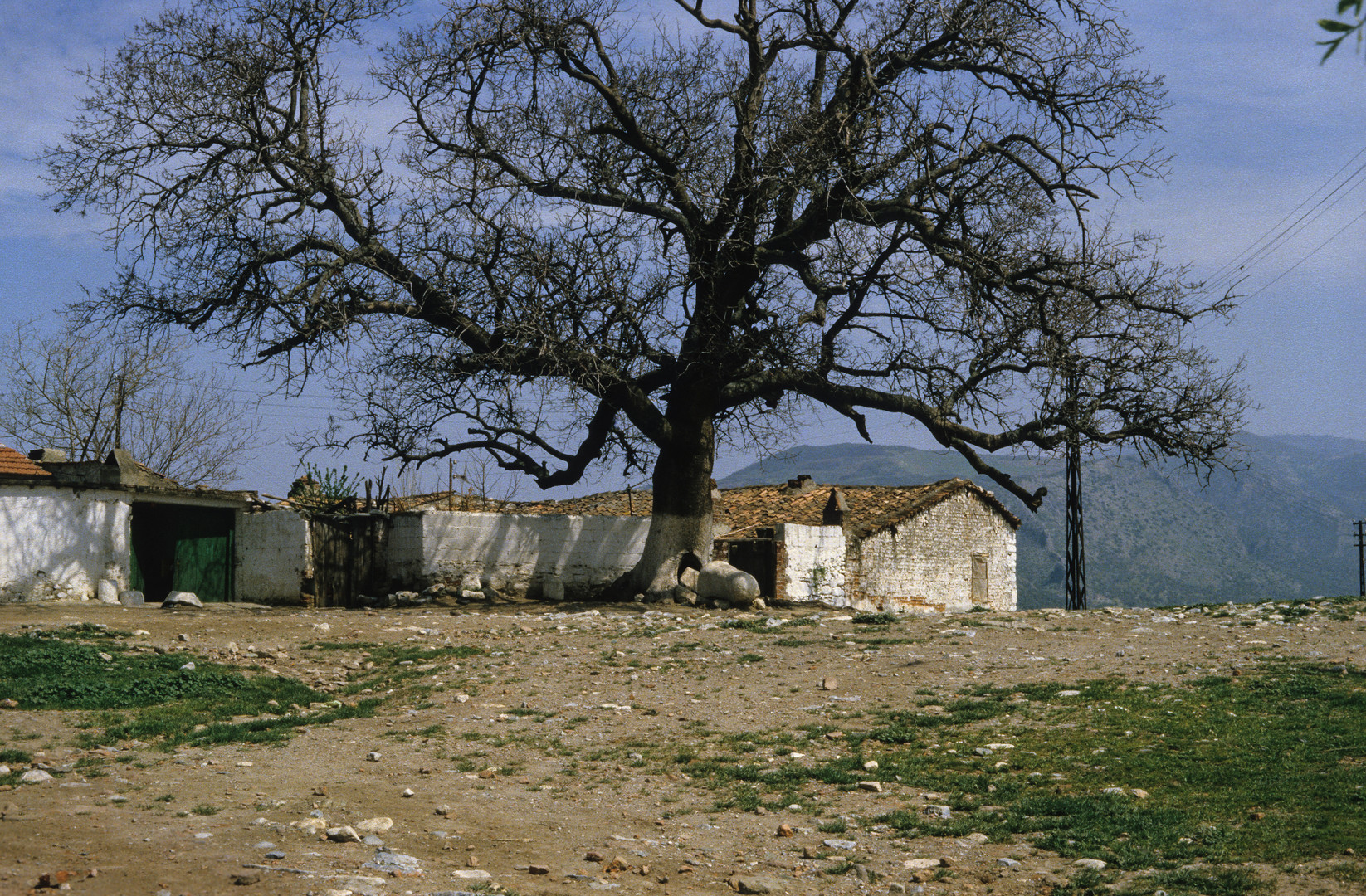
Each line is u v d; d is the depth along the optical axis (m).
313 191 23.67
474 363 24.03
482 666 16.06
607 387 23.88
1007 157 23.36
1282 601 19.73
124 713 12.81
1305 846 7.53
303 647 17.83
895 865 7.69
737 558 31.22
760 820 8.91
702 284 24.14
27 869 6.77
